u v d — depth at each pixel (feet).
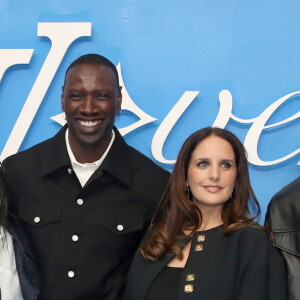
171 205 7.65
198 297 6.77
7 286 7.19
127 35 11.21
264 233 7.21
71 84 7.92
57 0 11.38
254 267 6.90
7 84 11.37
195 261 7.09
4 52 11.21
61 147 8.20
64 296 7.70
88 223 7.94
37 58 11.34
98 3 11.30
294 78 10.75
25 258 7.57
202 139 7.45
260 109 10.77
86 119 7.85
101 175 8.05
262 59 10.85
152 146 10.80
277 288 6.93
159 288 7.09
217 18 11.02
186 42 11.07
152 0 11.19
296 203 7.47
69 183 8.11
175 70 11.07
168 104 11.03
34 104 10.98
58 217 7.92
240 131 10.80
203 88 10.97
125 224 7.99
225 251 7.09
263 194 10.72
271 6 10.89
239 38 10.94
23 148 11.25
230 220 7.41
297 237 7.35
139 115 10.90
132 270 7.52
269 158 10.73
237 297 6.83
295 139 10.69
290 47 10.80
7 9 11.51
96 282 7.76
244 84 10.86
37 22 11.39
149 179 8.32
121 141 8.48
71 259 7.80
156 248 7.38
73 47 11.27
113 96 8.00
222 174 7.29
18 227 7.93
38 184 8.13
